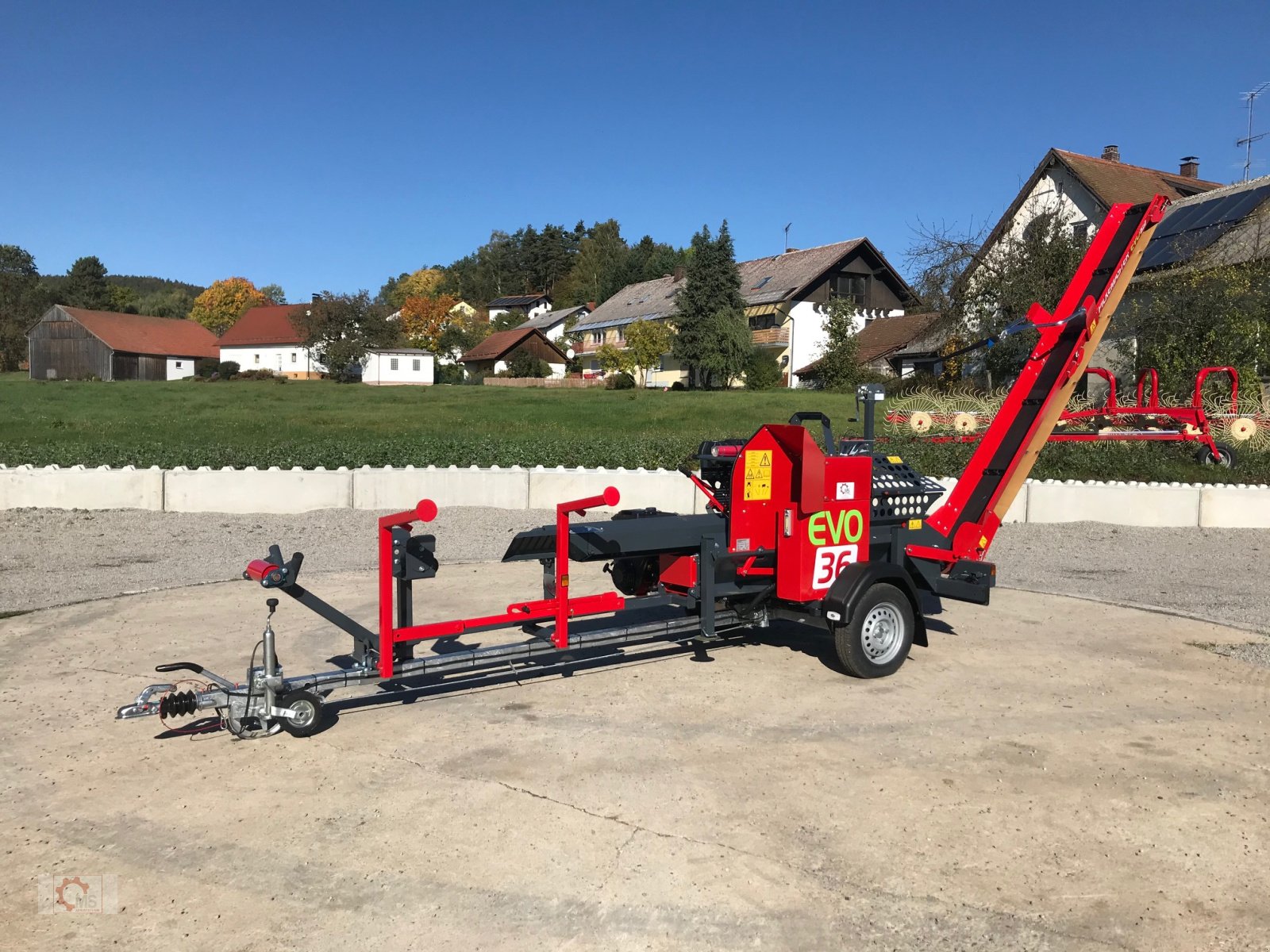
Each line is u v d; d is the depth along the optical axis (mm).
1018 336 25688
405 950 3340
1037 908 3664
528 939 3414
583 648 6762
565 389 53094
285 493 13438
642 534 6387
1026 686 6480
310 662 6750
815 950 3369
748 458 6672
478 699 6086
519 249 148125
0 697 6000
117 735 5363
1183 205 27703
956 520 7574
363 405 36594
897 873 3912
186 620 7965
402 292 130500
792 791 4703
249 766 4941
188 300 140750
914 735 5512
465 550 11484
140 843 4105
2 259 125062
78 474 13109
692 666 6902
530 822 4328
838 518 6672
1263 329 19344
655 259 112500
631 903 3660
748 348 50875
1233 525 13773
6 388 48844
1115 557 11695
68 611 8266
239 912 3578
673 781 4809
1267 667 7023
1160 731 5629
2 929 3453
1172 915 3635
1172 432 15875
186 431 23719
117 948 3346
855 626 6426
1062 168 32688
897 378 33812
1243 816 4492
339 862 3953
